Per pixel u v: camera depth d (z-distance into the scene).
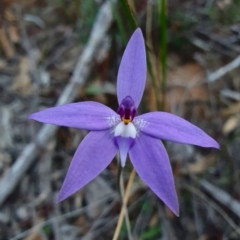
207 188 0.31
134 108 0.19
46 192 0.31
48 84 0.35
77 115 0.19
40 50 0.36
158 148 0.19
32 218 0.30
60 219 0.30
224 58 0.36
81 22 0.35
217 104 0.34
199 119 0.34
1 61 0.36
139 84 0.20
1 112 0.33
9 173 0.30
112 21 0.34
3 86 0.35
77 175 0.18
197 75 0.35
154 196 0.31
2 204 0.30
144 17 0.34
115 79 0.34
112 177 0.32
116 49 0.35
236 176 0.32
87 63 0.33
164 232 0.30
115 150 0.19
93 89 0.33
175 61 0.36
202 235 0.30
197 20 0.37
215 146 0.18
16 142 0.32
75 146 0.32
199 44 0.36
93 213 0.31
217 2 0.37
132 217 0.31
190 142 0.18
